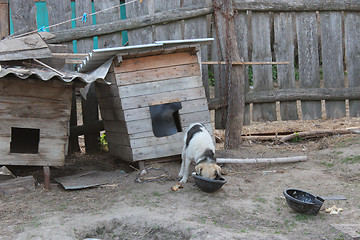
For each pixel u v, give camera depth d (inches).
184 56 234.4
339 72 293.3
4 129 191.2
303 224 153.6
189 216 161.0
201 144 201.6
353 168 215.9
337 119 347.3
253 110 287.4
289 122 348.8
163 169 226.4
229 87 269.6
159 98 230.1
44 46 207.3
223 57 274.7
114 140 252.2
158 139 228.7
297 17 286.0
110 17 269.6
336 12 288.8
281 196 184.7
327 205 172.4
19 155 194.5
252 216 162.4
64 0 264.8
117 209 170.4
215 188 184.1
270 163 236.8
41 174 233.1
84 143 316.2
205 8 271.7
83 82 195.5
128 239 151.1
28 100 192.9
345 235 139.4
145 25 267.0
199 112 236.7
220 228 149.3
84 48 270.1
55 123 198.4
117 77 222.8
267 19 282.2
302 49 288.8
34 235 143.2
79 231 149.3
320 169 223.1
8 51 198.8
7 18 257.4
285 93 285.7
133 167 238.2
